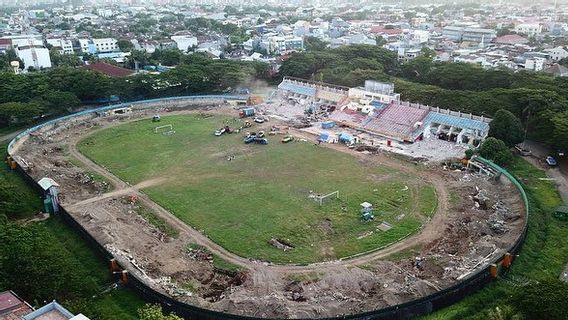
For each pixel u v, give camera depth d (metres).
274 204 94.56
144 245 80.50
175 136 138.12
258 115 157.38
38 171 112.31
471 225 85.62
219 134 137.50
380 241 81.06
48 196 92.06
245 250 79.00
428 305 63.06
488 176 107.69
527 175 108.75
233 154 122.31
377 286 68.88
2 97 158.75
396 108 142.88
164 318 51.56
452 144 127.56
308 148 126.44
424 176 107.81
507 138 119.56
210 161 117.88
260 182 105.06
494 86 163.25
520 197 95.56
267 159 118.69
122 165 116.62
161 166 115.31
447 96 146.75
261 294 67.69
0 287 56.81
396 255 76.81
